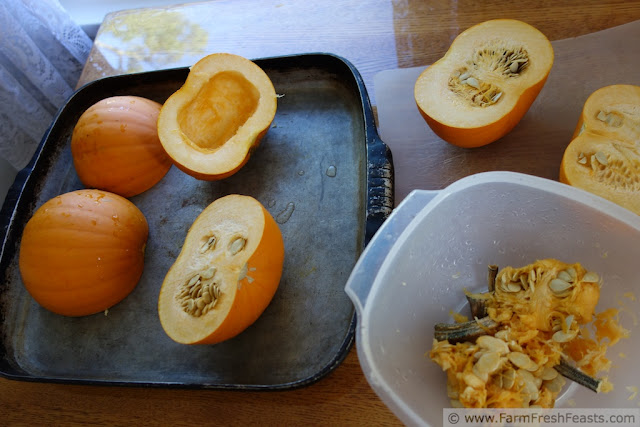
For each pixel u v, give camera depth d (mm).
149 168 630
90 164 617
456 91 560
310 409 510
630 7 646
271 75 674
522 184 459
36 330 591
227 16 789
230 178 637
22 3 838
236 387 479
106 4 1038
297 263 567
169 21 806
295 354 522
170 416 531
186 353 546
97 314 587
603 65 616
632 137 515
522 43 555
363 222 577
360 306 415
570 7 662
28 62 843
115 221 573
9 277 604
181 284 522
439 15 705
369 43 709
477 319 455
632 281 452
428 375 453
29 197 641
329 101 667
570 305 435
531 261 500
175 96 599
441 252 492
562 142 590
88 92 701
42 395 561
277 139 653
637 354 443
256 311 520
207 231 537
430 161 612
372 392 507
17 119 858
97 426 540
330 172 619
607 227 447
